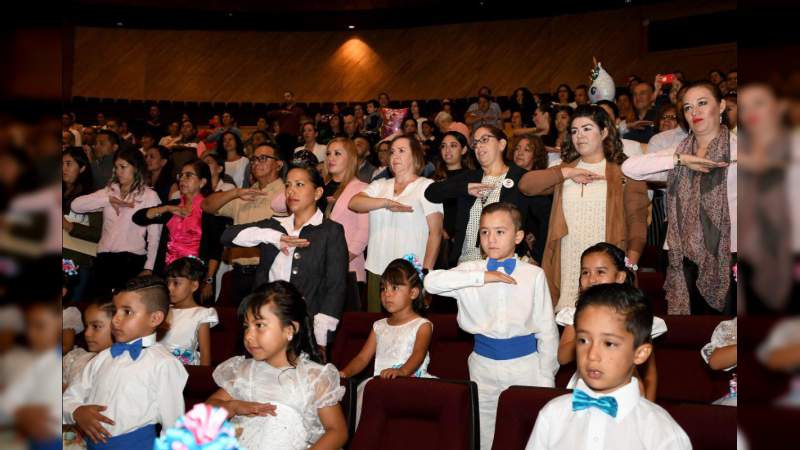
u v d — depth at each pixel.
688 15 14.63
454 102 15.23
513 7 15.96
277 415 2.70
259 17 17.08
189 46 17.50
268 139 8.70
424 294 4.18
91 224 5.80
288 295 2.82
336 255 3.91
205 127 16.28
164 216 5.51
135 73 17.27
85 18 16.72
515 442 2.46
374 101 13.59
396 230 4.65
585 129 4.00
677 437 2.09
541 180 3.96
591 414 2.16
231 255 5.87
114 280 5.52
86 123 16.02
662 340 3.36
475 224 4.40
